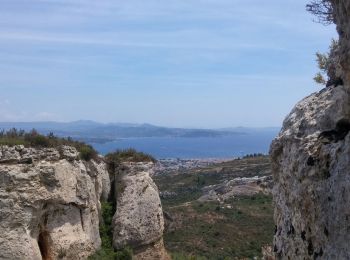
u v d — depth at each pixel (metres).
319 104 8.28
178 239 56.72
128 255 34.44
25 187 28.03
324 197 6.76
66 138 35.19
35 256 27.86
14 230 27.42
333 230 6.46
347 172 6.33
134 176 37.25
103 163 37.62
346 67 6.59
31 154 29.27
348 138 6.58
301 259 7.43
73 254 30.73
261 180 88.81
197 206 72.50
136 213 36.22
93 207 33.81
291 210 7.96
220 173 113.88
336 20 6.94
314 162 7.21
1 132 31.19
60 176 30.03
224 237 58.03
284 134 8.62
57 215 30.45
